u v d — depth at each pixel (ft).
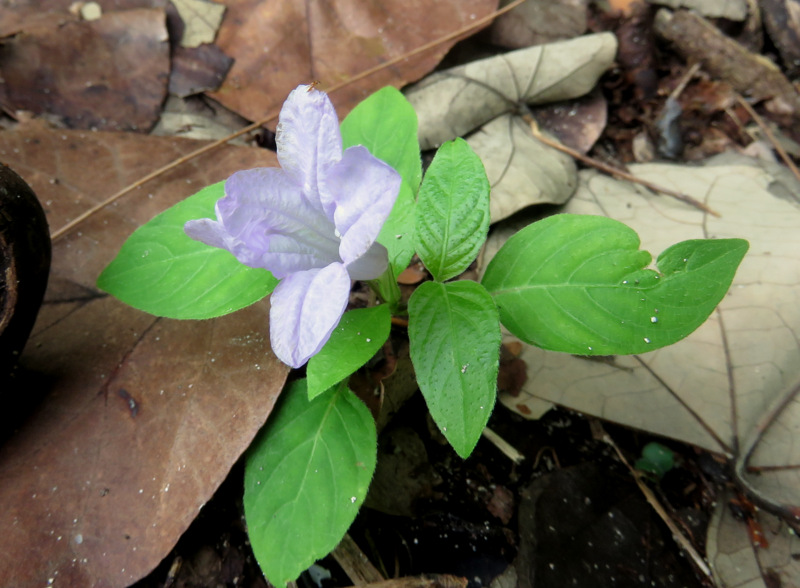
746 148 0.49
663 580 0.32
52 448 0.31
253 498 0.30
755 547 0.32
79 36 0.46
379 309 0.30
